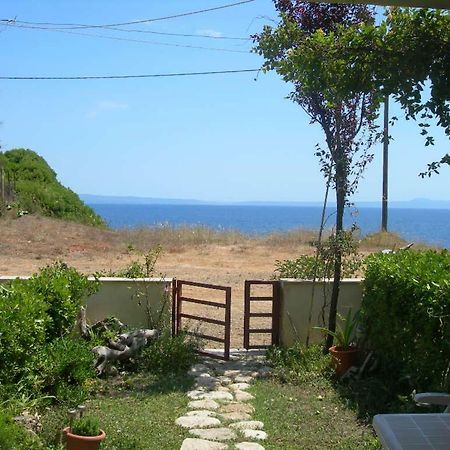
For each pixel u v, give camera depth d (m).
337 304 9.43
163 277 9.66
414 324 6.70
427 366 6.46
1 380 6.13
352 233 9.16
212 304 9.22
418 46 4.64
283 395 7.54
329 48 4.96
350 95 5.03
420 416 3.98
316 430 6.39
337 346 8.40
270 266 20.17
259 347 9.65
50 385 6.73
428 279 6.51
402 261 7.65
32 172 35.22
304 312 9.52
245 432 6.26
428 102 4.65
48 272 8.55
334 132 8.60
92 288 8.95
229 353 9.25
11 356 6.23
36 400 6.17
